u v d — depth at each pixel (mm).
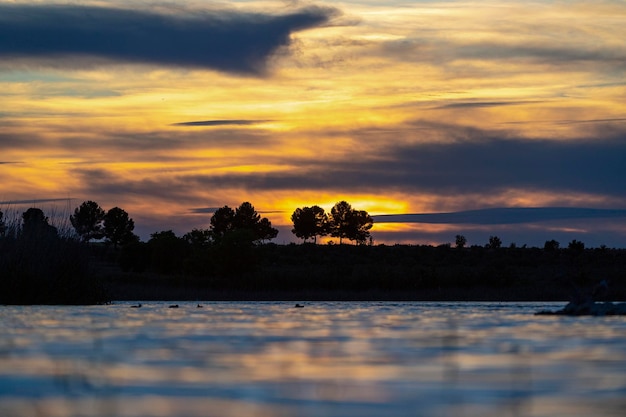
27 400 18875
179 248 149875
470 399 18672
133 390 19906
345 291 108625
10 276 62844
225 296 99000
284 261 191000
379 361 24453
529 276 135875
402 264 192375
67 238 66125
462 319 44719
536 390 19734
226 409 17750
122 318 44656
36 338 31812
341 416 17031
